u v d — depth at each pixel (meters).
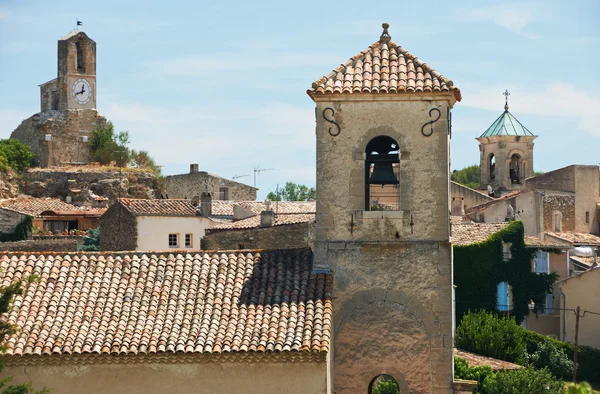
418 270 36.19
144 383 32.69
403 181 36.41
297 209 84.50
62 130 122.38
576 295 74.31
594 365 68.00
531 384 55.22
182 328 33.28
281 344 32.44
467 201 106.12
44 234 94.88
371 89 36.19
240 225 69.75
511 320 67.00
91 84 125.06
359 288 36.38
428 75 36.84
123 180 113.62
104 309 34.16
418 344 36.09
